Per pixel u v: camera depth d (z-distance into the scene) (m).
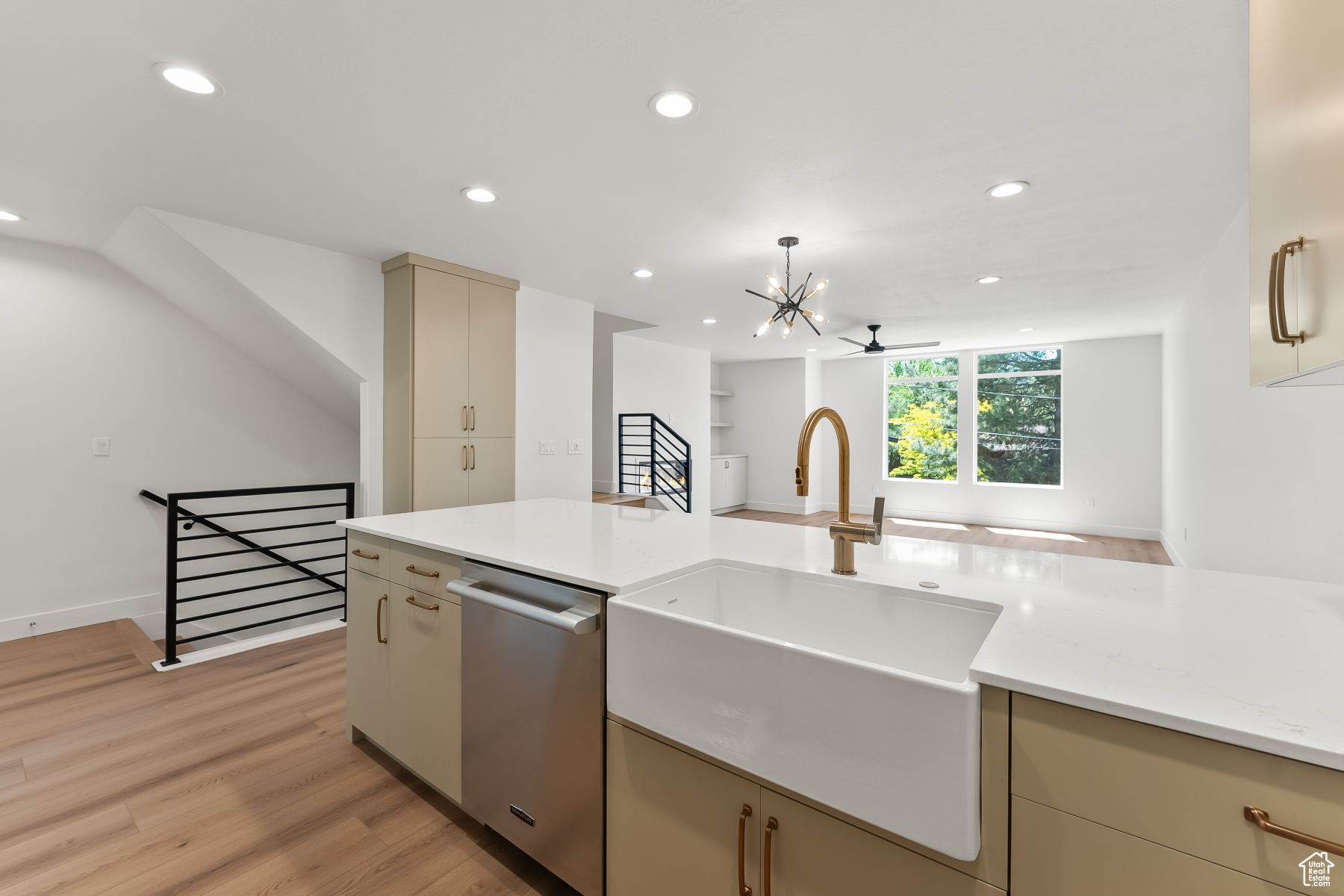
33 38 1.67
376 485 3.78
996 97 1.97
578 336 4.91
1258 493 2.97
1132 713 0.75
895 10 1.56
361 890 1.53
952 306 5.10
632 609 1.25
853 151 2.34
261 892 1.52
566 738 1.42
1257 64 1.06
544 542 1.85
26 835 1.73
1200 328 4.13
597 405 7.07
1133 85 1.89
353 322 3.67
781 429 8.90
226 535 3.30
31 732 2.34
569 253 3.64
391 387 3.76
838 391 8.88
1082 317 5.54
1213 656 0.92
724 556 1.66
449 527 2.13
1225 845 0.70
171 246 3.17
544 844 1.48
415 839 1.73
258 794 1.94
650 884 1.27
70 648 3.26
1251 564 3.09
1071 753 0.80
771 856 1.07
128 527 3.81
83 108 2.04
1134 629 1.06
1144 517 6.66
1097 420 6.92
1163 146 2.29
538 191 2.72
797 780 1.00
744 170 2.52
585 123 2.14
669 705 1.18
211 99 1.99
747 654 1.06
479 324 4.02
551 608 1.47
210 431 4.14
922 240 3.37
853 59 1.77
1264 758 0.68
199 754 2.18
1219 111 2.04
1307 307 0.87
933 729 0.86
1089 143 2.28
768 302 4.99
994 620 1.22
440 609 1.82
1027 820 0.83
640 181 2.62
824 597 1.45
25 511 3.44
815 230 3.22
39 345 3.48
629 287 4.51
